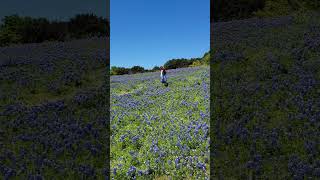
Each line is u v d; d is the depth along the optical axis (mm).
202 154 11141
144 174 10312
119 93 27094
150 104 20312
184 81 28469
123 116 17188
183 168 10312
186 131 13391
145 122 15898
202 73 31328
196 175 9938
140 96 24031
